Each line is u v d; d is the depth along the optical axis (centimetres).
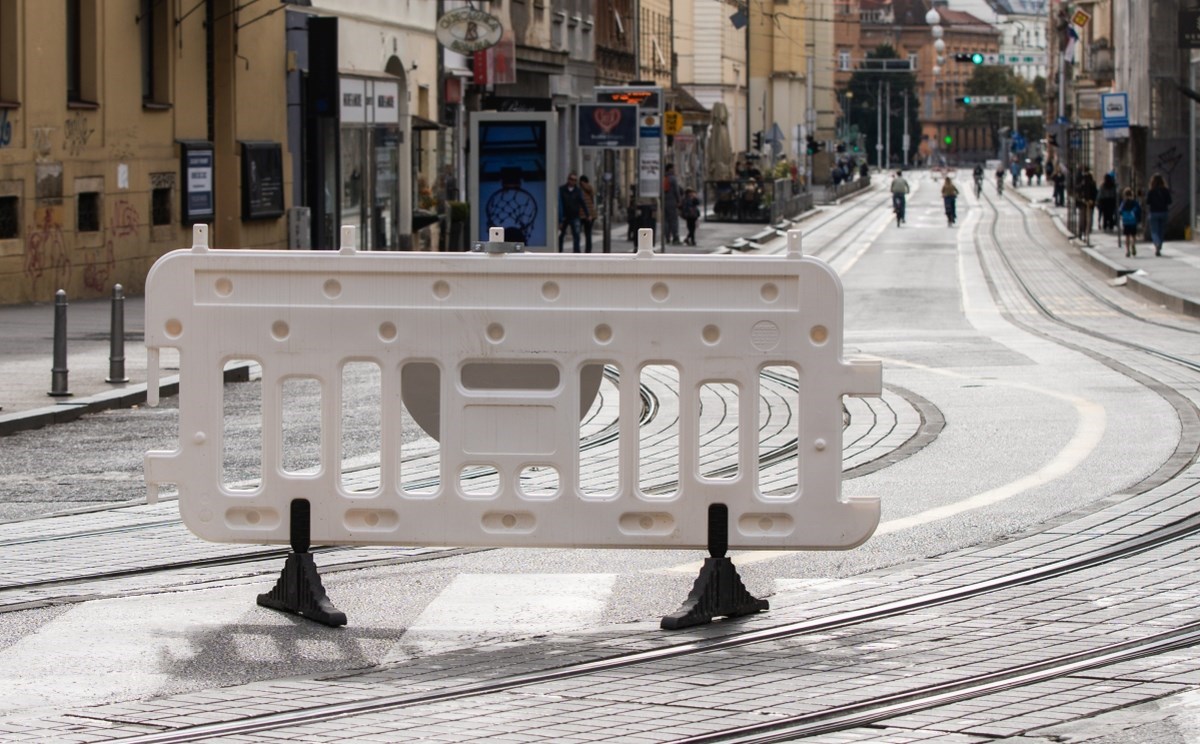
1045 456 1412
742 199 7300
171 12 3366
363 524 865
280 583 888
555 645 817
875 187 14112
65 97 2983
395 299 848
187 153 3422
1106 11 8344
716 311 836
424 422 877
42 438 1614
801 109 13575
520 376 854
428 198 4697
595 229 6462
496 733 663
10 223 2852
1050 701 704
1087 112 7800
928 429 1588
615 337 839
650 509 851
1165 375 2019
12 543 1088
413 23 4619
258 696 725
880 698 712
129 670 776
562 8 6288
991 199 10781
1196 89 5172
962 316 3170
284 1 3578
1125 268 4091
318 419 1742
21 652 806
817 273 832
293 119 3897
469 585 956
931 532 1097
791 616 872
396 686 741
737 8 11781
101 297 3136
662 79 9256
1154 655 784
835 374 836
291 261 851
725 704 705
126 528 1144
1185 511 1148
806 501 846
